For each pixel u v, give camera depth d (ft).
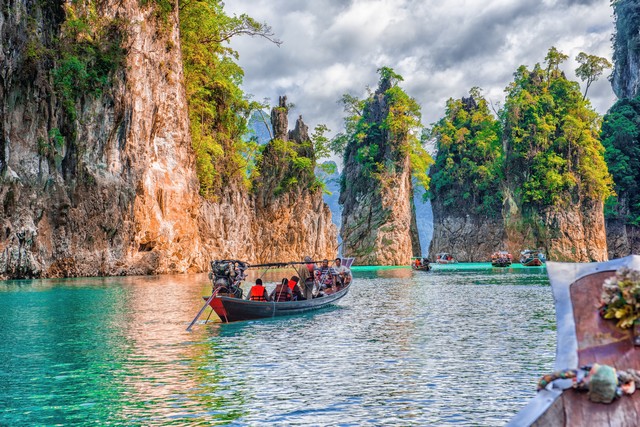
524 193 378.53
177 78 196.65
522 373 39.93
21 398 34.24
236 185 272.31
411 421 29.73
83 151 160.04
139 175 174.81
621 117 422.41
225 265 71.72
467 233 440.86
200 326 64.13
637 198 414.21
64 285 123.85
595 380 16.67
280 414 30.99
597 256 376.07
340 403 32.96
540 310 79.05
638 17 469.16
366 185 388.57
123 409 31.96
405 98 383.86
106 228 164.14
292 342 53.42
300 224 321.32
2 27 140.77
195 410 31.81
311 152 339.57
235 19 253.24
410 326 63.62
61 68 156.04
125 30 171.94
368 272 227.61
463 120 461.37
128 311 77.00
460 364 43.06
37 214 148.36
